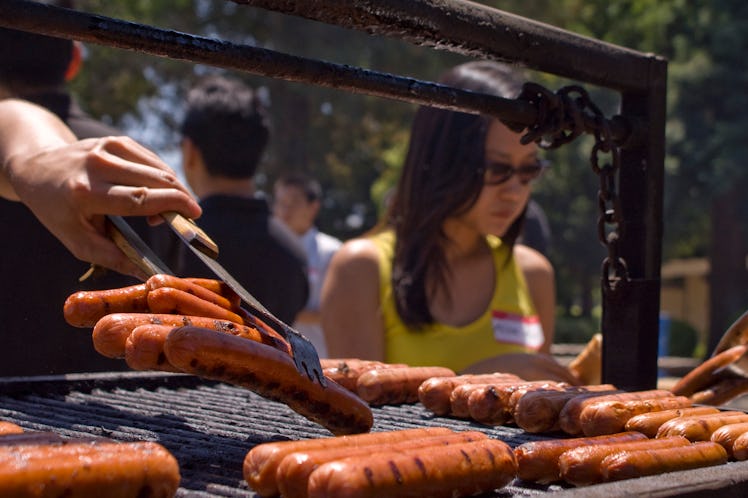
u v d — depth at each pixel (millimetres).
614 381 1938
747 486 1126
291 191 5680
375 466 1013
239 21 18016
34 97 2617
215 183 3240
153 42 1258
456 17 1517
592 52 1774
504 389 1746
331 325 2812
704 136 18688
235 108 3205
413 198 2746
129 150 1626
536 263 3195
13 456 906
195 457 1334
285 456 1070
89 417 1721
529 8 16062
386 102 17266
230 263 3131
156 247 2732
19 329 2545
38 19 1164
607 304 1941
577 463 1247
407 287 2709
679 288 30844
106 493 917
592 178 20062
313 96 16766
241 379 1267
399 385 1949
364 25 1418
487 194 2689
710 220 23156
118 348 1261
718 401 1915
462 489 1111
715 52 19094
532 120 1724
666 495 1016
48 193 1616
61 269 2574
